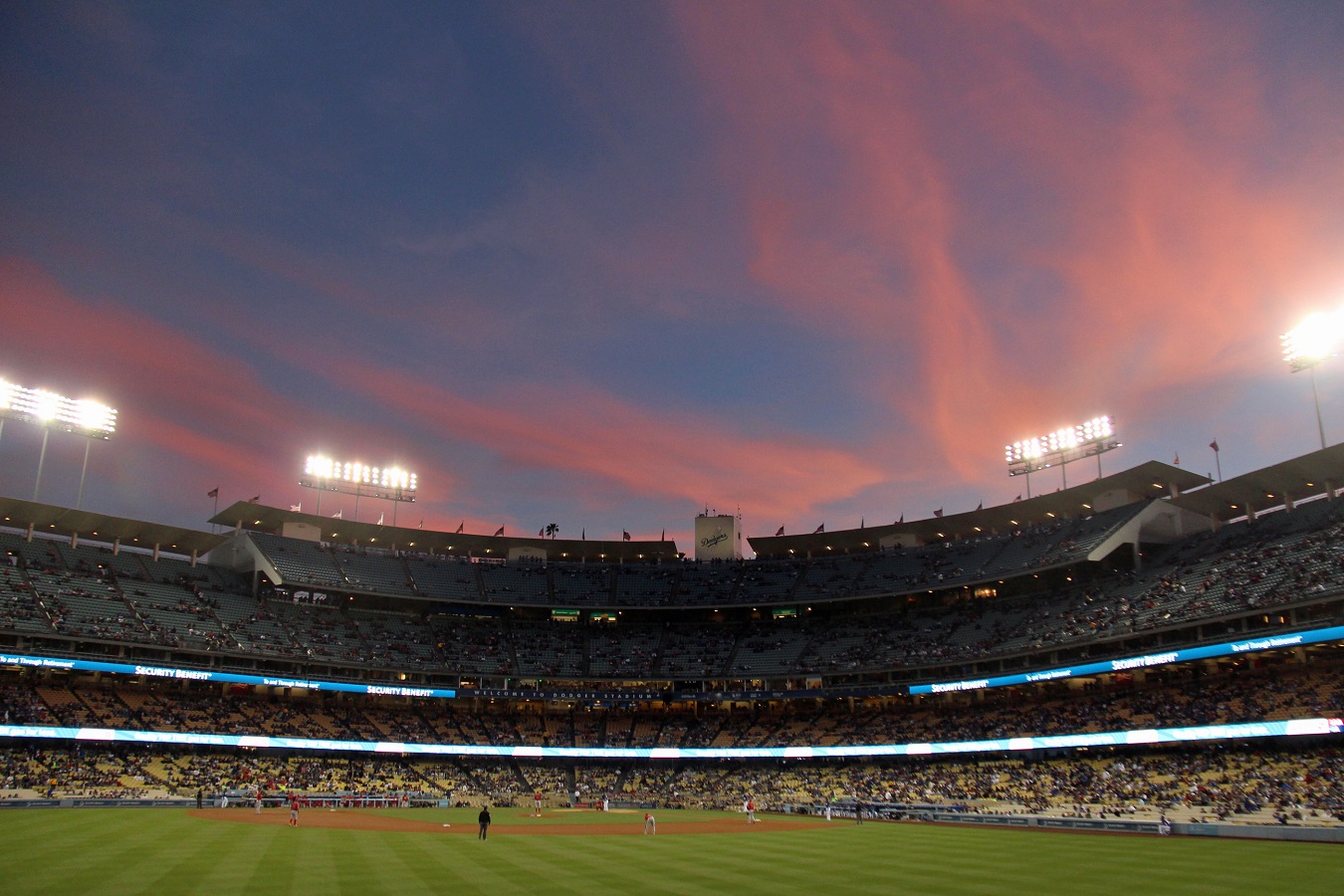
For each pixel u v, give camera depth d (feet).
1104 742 243.19
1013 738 266.36
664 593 395.55
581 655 367.86
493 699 352.28
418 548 408.46
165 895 98.99
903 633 347.56
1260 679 241.55
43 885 103.86
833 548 414.82
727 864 138.10
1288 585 235.81
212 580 346.13
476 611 387.96
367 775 299.58
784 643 365.40
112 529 329.11
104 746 267.18
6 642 264.31
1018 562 334.44
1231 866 130.72
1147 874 123.54
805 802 280.72
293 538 371.76
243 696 313.53
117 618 289.94
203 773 268.82
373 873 120.98
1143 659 249.96
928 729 303.68
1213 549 286.05
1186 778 223.71
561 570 409.90
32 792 230.68
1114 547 304.71
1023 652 288.92
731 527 443.32
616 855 150.00
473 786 309.83
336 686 315.58
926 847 163.63
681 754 322.14
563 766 333.62
